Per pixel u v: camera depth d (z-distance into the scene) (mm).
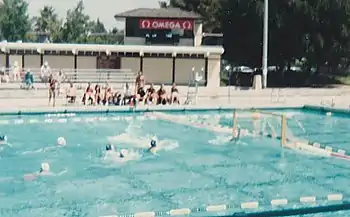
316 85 46062
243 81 46875
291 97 31250
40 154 14117
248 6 44062
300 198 9734
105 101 24109
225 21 46750
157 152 14641
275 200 9555
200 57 38000
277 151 14984
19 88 28609
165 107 23297
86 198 9867
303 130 19672
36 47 35000
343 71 58406
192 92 31359
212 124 20172
